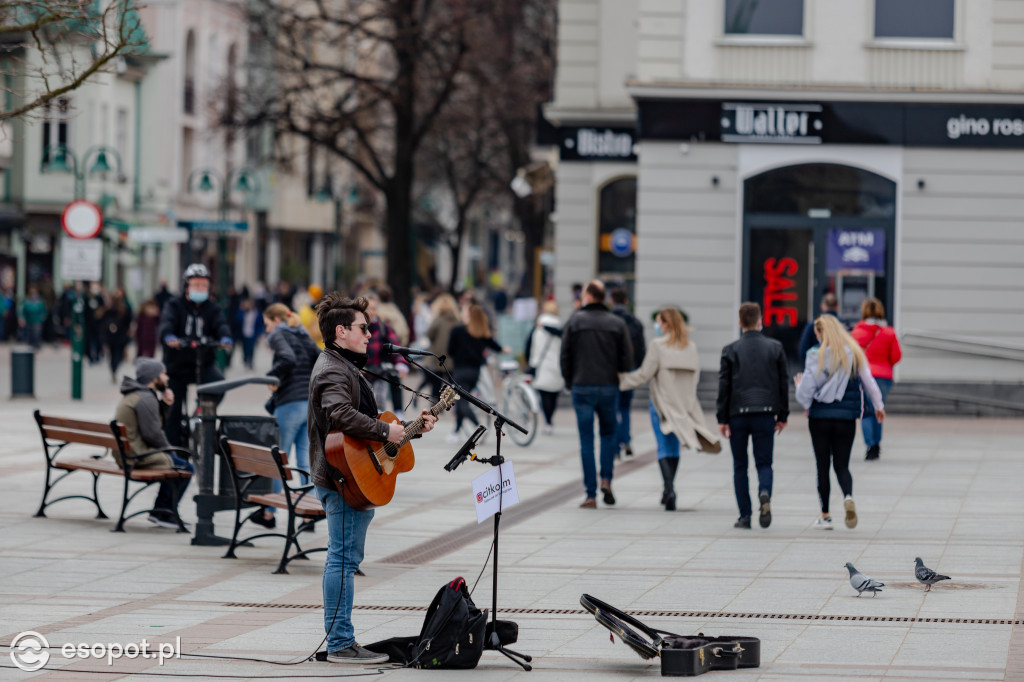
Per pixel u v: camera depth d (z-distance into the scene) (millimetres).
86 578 16641
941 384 38250
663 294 39094
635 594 15766
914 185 38312
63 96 21266
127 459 19969
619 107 48188
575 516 21781
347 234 127812
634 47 48125
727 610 14891
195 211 97812
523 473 27203
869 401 20562
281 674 12211
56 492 23531
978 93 37750
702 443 22297
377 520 21375
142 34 21531
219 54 100250
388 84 60750
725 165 38812
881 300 38594
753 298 39000
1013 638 13523
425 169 89562
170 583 16422
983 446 31172
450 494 24266
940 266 38344
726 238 38938
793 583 16344
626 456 30047
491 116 78750
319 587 16281
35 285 71375
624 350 22625
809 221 38719
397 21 58594
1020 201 38062
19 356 41594
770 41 38375
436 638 12469
